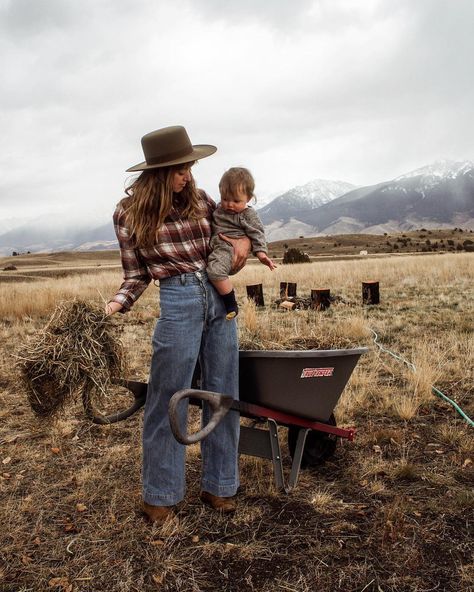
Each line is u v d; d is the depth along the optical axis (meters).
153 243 3.31
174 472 3.53
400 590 2.84
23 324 11.98
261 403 3.79
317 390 3.81
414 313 11.52
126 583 2.95
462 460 4.31
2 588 2.96
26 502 3.85
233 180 3.31
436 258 31.30
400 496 3.75
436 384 6.27
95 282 23.02
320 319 10.77
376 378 6.57
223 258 3.37
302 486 4.00
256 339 4.93
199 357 3.62
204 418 3.72
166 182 3.19
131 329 10.70
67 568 3.11
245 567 3.08
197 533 3.43
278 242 186.50
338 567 3.04
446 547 3.18
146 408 3.54
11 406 6.08
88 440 5.02
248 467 4.34
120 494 3.95
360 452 4.54
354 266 26.42
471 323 9.82
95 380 3.28
